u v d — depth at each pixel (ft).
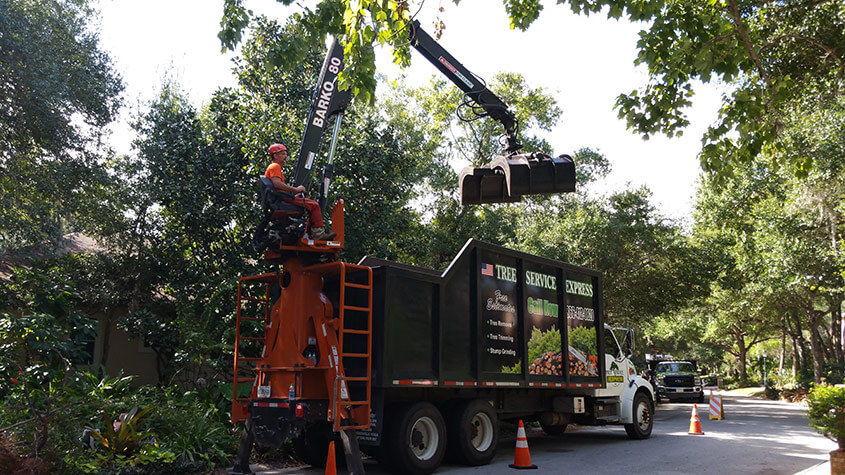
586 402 44.09
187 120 49.26
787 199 90.27
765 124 34.14
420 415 31.27
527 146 93.20
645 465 34.71
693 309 151.74
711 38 30.14
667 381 102.53
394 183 52.44
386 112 96.37
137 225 53.11
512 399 38.63
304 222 28.89
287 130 47.65
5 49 44.91
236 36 30.09
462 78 36.76
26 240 49.90
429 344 32.17
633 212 86.53
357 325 31.09
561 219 88.94
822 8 44.27
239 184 46.24
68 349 36.76
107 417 29.37
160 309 52.70
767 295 113.39
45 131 48.01
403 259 61.11
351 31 25.62
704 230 109.70
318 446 33.65
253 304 45.19
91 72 51.01
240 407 31.48
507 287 37.65
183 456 30.42
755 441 46.03
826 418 27.48
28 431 25.95
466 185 34.35
